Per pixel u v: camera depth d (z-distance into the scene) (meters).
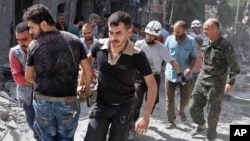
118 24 3.51
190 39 6.39
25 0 12.21
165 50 5.73
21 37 4.21
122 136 3.85
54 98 3.54
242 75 13.88
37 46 3.51
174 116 6.57
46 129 3.71
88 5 17.09
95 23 9.58
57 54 3.49
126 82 3.75
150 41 5.69
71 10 14.69
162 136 6.16
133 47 3.69
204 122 6.10
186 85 6.47
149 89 3.68
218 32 5.51
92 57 3.91
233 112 8.57
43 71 3.51
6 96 7.05
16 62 4.32
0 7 10.39
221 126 7.08
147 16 24.34
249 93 11.49
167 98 6.50
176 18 33.16
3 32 10.50
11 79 8.78
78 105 3.74
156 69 5.79
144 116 3.59
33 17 3.49
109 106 3.82
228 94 10.19
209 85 5.65
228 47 5.45
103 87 3.79
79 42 3.63
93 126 3.79
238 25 36.59
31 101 4.43
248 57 26.47
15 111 6.38
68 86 3.57
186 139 6.09
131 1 20.86
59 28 9.30
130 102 3.87
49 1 12.78
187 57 6.43
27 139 5.33
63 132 3.70
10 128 5.55
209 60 5.64
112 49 3.71
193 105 5.95
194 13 34.62
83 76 3.88
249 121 7.70
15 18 11.99
